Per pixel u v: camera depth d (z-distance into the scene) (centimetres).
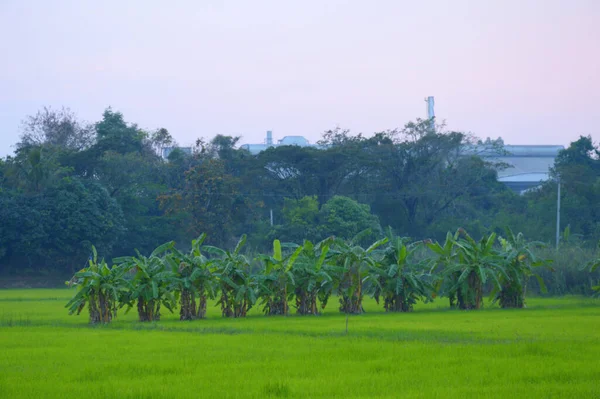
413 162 11875
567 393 1800
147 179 11812
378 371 2152
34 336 3158
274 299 4728
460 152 12412
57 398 1803
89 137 15125
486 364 2217
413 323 3641
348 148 11362
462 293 4984
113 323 4025
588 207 10550
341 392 1852
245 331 3375
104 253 9931
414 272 5016
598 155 13000
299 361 2325
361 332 3172
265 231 10456
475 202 12156
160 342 2873
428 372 2105
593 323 3519
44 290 9112
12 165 10912
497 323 3556
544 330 3173
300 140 16338
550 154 16250
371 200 11656
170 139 14400
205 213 10462
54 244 9694
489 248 5025
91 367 2233
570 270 6444
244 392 1853
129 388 1909
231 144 13150
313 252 4897
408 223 11644
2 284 9925
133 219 10819
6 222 9431
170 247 4509
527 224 10381
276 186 11531
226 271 4525
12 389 1911
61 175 10806
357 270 4778
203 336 3109
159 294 4291
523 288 5253
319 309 5381
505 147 16138
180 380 2027
